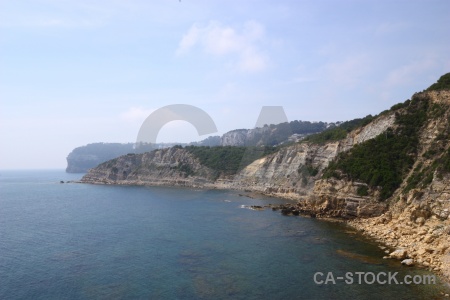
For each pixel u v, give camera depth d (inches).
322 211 3309.5
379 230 2498.8
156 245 2167.8
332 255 1953.7
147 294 1449.3
